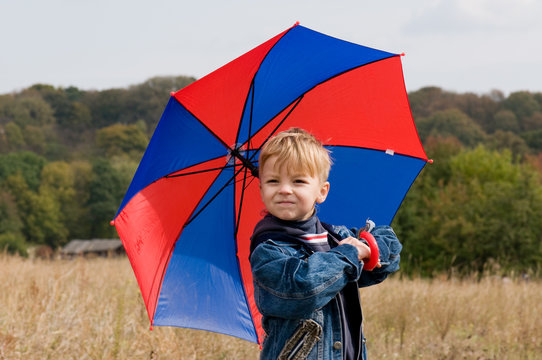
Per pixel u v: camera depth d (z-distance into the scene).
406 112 3.49
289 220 2.67
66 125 108.38
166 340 4.93
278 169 2.63
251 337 3.50
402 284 10.33
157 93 110.88
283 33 3.00
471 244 32.97
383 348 5.98
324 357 2.55
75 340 4.99
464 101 95.00
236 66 3.02
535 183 33.81
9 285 6.89
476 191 40.06
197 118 3.09
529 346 6.20
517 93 95.69
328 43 3.16
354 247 2.59
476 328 7.05
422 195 43.09
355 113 3.50
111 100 111.31
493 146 83.00
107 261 13.66
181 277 3.31
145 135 105.88
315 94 3.41
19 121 103.06
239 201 3.44
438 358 5.71
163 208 3.16
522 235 31.53
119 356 4.69
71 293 5.95
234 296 3.47
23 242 73.44
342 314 2.61
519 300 8.75
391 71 3.42
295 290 2.42
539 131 85.81
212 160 3.26
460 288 10.52
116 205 84.69
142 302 5.74
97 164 86.06
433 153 51.88
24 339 4.85
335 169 3.55
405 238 36.81
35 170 86.06
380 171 3.61
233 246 3.48
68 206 83.38
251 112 3.26
